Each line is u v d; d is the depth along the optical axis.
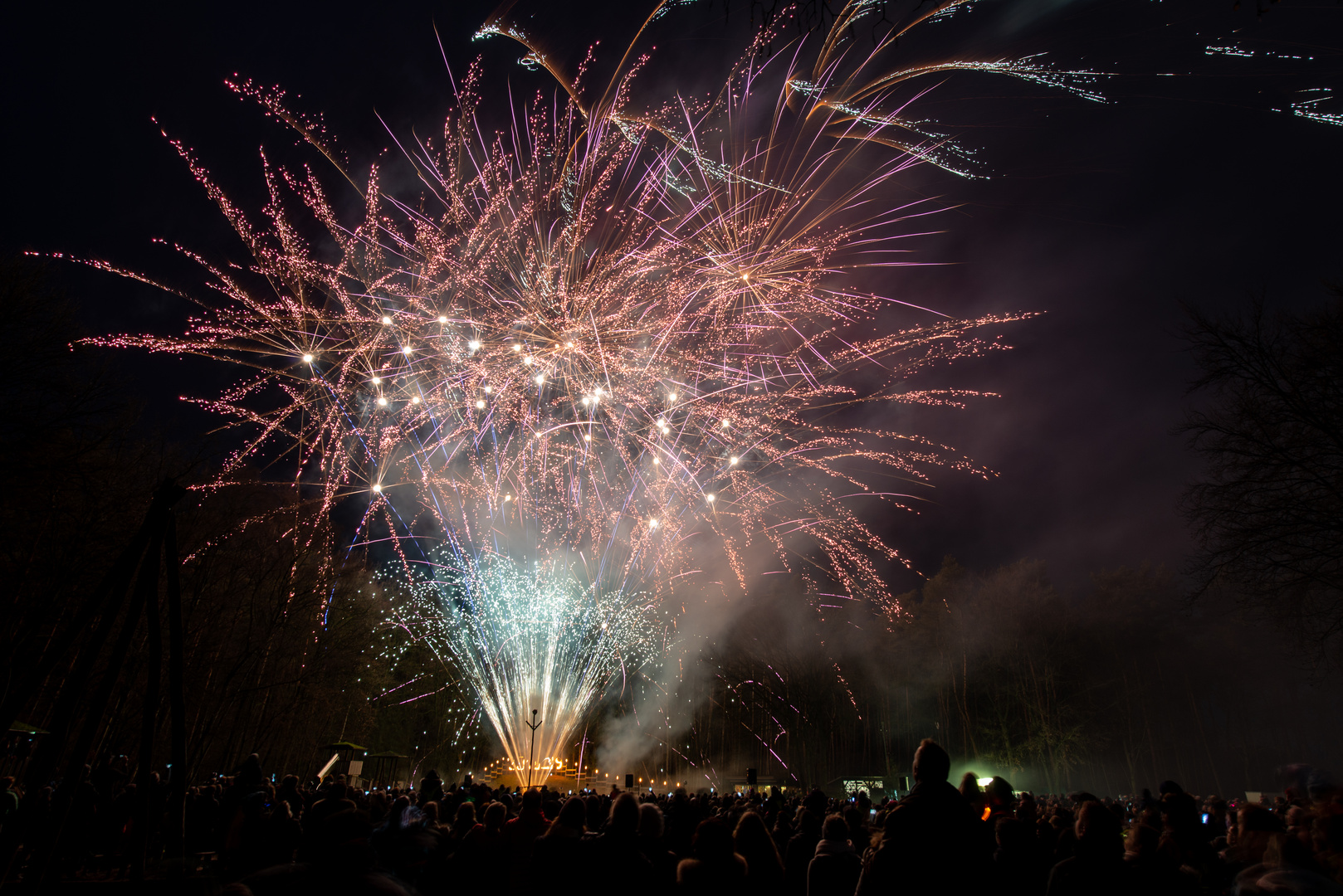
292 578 27.28
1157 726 44.38
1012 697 45.12
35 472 17.86
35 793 4.59
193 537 22.64
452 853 6.58
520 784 23.09
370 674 39.22
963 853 3.72
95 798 12.40
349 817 3.74
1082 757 42.25
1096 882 4.15
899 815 3.90
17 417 17.86
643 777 47.25
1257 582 20.83
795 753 48.56
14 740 16.38
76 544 18.72
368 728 42.81
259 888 3.59
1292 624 21.77
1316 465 19.08
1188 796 6.43
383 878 3.61
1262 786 42.22
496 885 6.31
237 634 27.11
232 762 27.34
